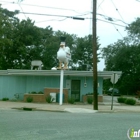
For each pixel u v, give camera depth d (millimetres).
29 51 48906
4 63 47625
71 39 62500
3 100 28531
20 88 29688
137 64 63406
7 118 13945
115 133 10492
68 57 24578
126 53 63875
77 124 12484
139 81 66125
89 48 63875
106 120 14258
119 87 68500
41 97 26734
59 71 27656
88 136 9734
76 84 28922
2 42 35688
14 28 46062
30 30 47062
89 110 20406
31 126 11523
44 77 29359
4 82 29906
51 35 54375
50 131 10500
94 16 21297
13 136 9445
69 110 19875
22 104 23516
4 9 42688
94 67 21125
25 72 28031
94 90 21078
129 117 16141
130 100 27484
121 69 66312
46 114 16547
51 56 53188
